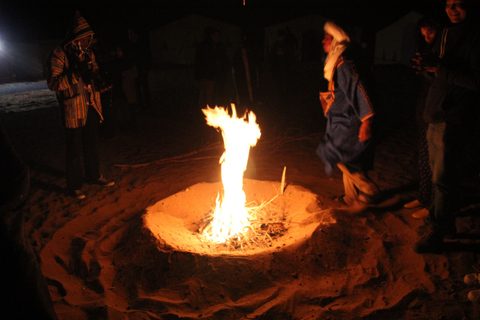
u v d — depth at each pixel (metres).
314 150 6.20
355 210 3.89
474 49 2.72
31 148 6.82
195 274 2.92
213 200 4.27
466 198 4.18
